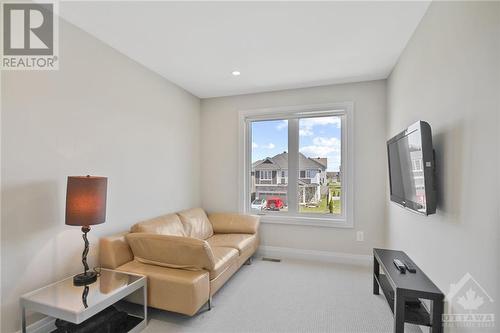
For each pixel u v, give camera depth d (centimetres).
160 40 234
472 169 130
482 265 121
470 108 132
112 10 190
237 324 203
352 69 297
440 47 167
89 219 186
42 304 163
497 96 111
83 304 163
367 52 256
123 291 183
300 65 287
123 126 259
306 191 370
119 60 254
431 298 160
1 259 165
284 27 213
